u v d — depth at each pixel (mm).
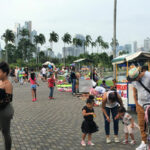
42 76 30156
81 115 8852
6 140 4270
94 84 15430
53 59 121938
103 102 5625
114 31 16531
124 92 9453
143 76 4922
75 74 15445
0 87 4066
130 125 5438
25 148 5055
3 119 4090
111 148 5180
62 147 5195
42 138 5848
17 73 27297
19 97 14148
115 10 16406
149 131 4598
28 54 119500
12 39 94750
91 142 5617
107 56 105188
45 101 12523
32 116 8578
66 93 16453
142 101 4973
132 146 5336
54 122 7664
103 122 7770
